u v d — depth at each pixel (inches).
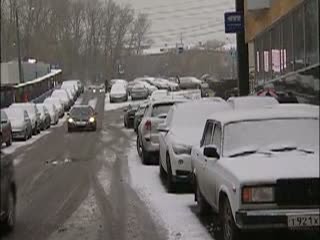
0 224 638.5
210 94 2940.5
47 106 3107.8
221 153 596.7
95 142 1884.8
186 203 788.0
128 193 881.5
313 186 506.0
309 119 608.7
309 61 1221.1
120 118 3179.1
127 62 7632.9
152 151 1205.1
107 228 658.2
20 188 969.5
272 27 1622.8
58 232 646.5
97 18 7313.0
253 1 1630.2
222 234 578.9
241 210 507.2
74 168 1222.3
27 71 4397.1
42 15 5753.0
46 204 819.4
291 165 530.6
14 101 3161.9
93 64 7194.9
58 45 6505.9
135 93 4360.2
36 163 1346.0
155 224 667.4
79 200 839.7
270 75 1662.2
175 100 1270.9
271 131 600.1
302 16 1284.4
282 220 500.4
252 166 535.2
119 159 1357.0
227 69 7076.8
